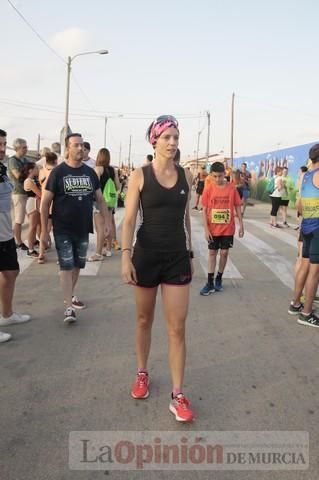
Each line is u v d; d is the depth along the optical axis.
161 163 2.76
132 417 2.89
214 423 2.87
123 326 4.47
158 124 2.70
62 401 3.05
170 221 2.78
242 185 16.31
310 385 3.40
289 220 15.09
